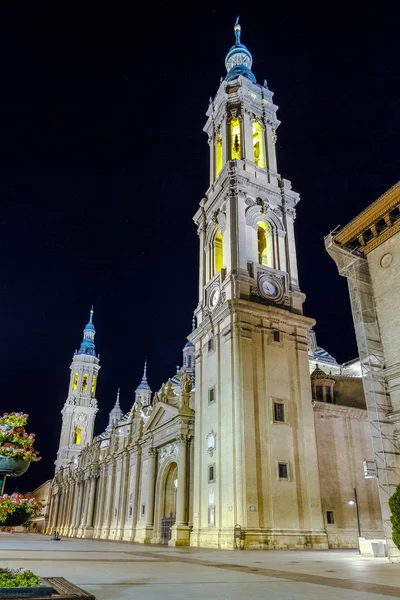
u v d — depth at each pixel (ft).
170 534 139.33
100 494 222.69
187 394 143.02
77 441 353.10
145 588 34.81
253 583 38.70
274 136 165.27
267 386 119.34
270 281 135.74
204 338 138.00
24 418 36.99
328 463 124.57
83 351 382.63
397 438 73.67
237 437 111.45
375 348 82.02
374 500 126.11
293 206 152.76
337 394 144.97
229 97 167.53
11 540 163.53
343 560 67.36
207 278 147.43
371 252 84.33
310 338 195.93
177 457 143.54
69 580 39.58
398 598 30.30
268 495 108.17
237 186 143.33
